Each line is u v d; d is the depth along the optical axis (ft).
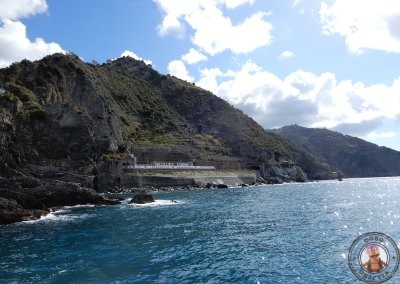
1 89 359.87
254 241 121.90
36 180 241.55
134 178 372.99
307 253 104.12
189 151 551.18
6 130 290.76
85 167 338.13
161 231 143.33
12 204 189.98
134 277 86.89
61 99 427.33
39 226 161.27
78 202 238.07
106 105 494.59
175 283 82.28
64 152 338.13
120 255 107.04
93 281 84.79
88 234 140.05
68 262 100.48
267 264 94.84
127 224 161.38
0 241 130.31
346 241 117.60
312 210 199.93
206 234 136.05
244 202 253.03
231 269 91.45
